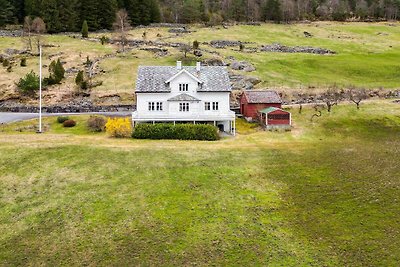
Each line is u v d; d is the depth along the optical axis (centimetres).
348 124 6838
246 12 15238
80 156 5047
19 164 4819
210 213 3812
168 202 4003
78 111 7700
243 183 4431
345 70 9956
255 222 3662
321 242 3356
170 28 13350
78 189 4266
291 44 12188
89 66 9619
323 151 5519
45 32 12406
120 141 5744
